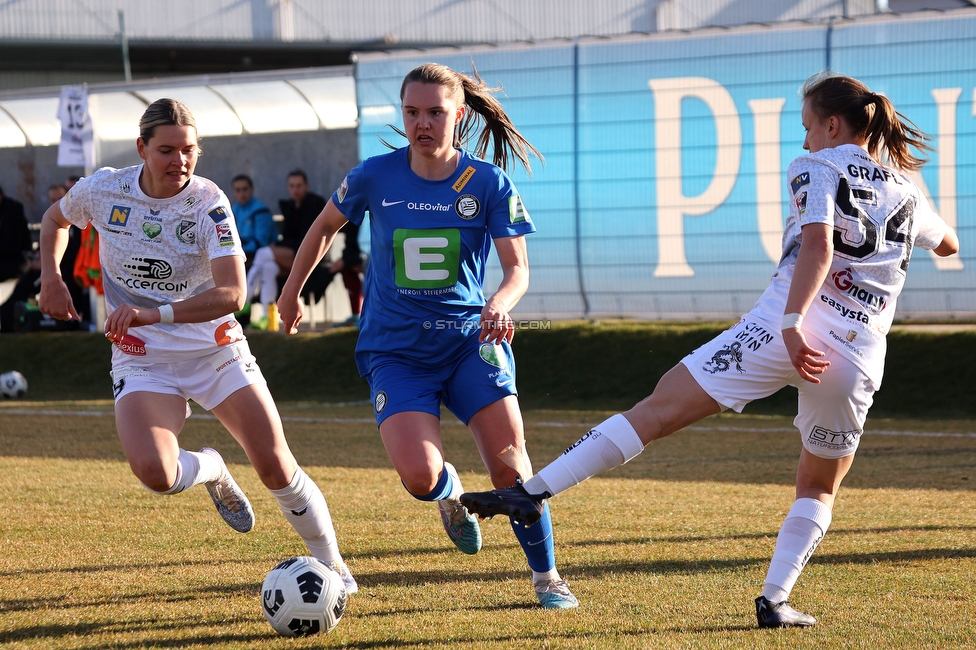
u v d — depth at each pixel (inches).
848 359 465.1
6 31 3705.7
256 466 540.4
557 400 1670.8
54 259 564.1
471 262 541.6
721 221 1569.9
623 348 1710.1
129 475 963.3
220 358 546.9
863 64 1504.7
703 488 918.4
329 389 1787.6
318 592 472.1
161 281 550.9
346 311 2032.5
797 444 1249.4
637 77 1590.8
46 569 602.2
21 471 987.3
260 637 472.7
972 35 1453.0
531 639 461.1
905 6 2050.9
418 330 534.6
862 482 945.5
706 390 466.6
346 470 1013.8
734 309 1576.0
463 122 588.7
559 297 1662.2
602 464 462.9
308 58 4185.5
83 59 4074.8
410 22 3966.5
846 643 448.1
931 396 1560.0
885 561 615.2
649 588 557.9
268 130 2278.5
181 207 541.6
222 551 652.1
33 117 2301.9
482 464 1083.9
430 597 544.1
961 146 1462.8
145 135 520.4
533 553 523.8
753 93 1545.3
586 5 3937.0
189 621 498.6
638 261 1611.7
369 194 540.7
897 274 477.7
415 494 509.4
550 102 1626.5
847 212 461.7
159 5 3816.4
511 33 3966.5
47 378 1902.1
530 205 1647.4
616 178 1608.0
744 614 504.1
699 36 1565.0
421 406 523.2
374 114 1695.4
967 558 621.3
